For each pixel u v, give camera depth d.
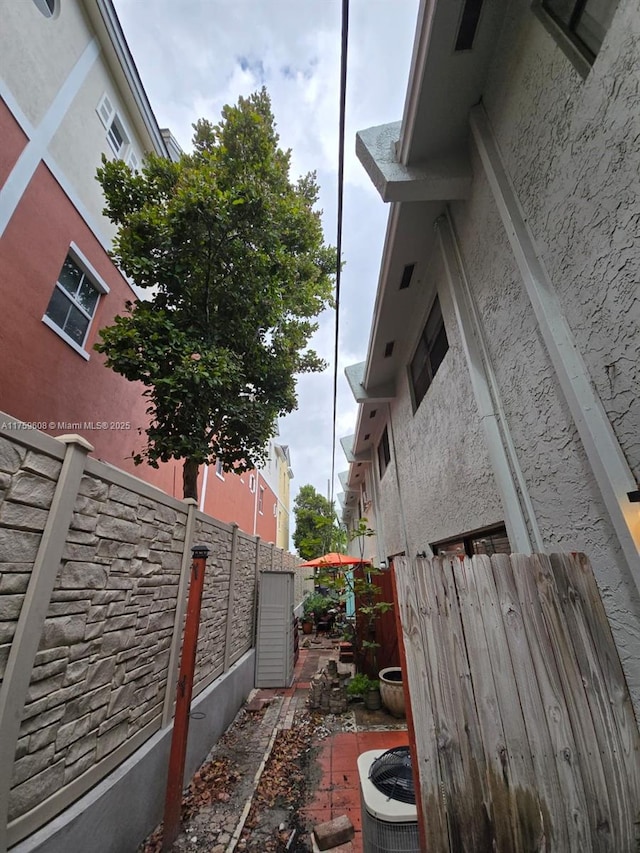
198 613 2.98
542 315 2.01
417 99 2.71
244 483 13.44
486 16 2.39
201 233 5.08
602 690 1.43
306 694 5.70
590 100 1.70
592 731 1.39
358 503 14.40
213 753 3.80
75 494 2.10
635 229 1.49
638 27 1.45
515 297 2.44
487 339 2.86
